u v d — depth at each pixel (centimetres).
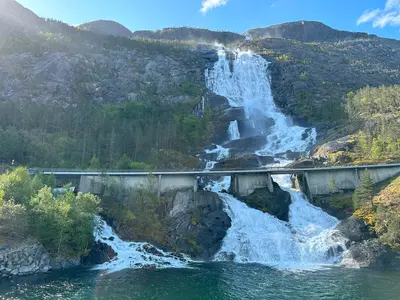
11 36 19838
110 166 11062
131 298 4619
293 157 12775
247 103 19188
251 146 14450
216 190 9938
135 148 12425
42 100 16125
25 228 6006
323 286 5209
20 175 7281
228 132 15938
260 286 5238
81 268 6100
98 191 8581
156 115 15738
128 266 6350
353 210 8306
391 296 4716
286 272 6106
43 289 4834
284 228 8175
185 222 7800
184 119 15562
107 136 12712
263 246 7438
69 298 4522
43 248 5997
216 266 6594
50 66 17738
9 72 17125
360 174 9538
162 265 6550
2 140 10962
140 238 7369
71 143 12056
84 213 6512
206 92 19512
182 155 12538
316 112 16500
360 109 15075
